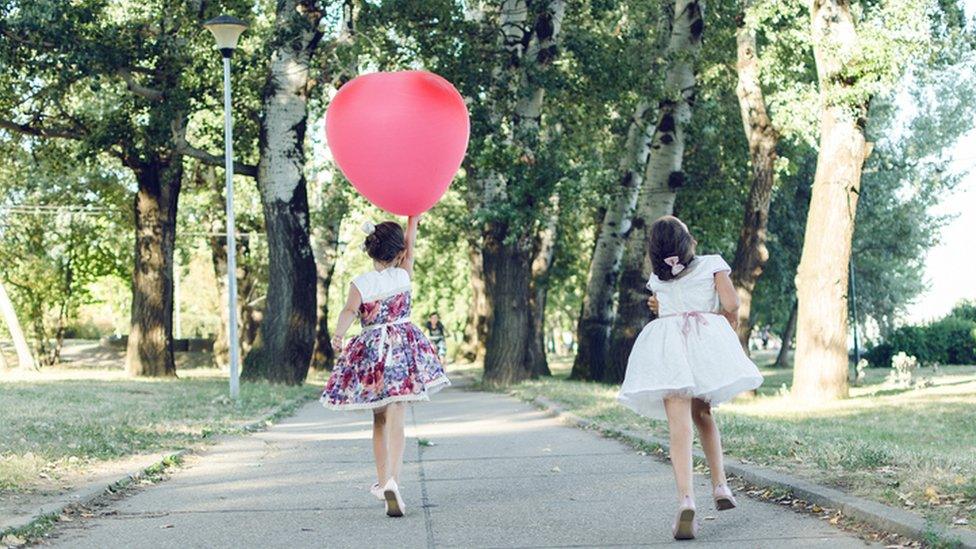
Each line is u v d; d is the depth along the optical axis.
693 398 6.82
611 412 15.49
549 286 35.41
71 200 40.91
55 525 7.08
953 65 23.17
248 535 6.84
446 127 8.09
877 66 20.02
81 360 49.59
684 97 28.95
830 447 9.48
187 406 18.02
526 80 26.70
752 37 26.02
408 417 17.70
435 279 58.97
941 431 14.17
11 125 29.98
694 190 32.66
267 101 26.36
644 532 6.70
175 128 27.55
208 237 46.06
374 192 8.23
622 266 29.81
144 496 8.46
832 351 21.34
